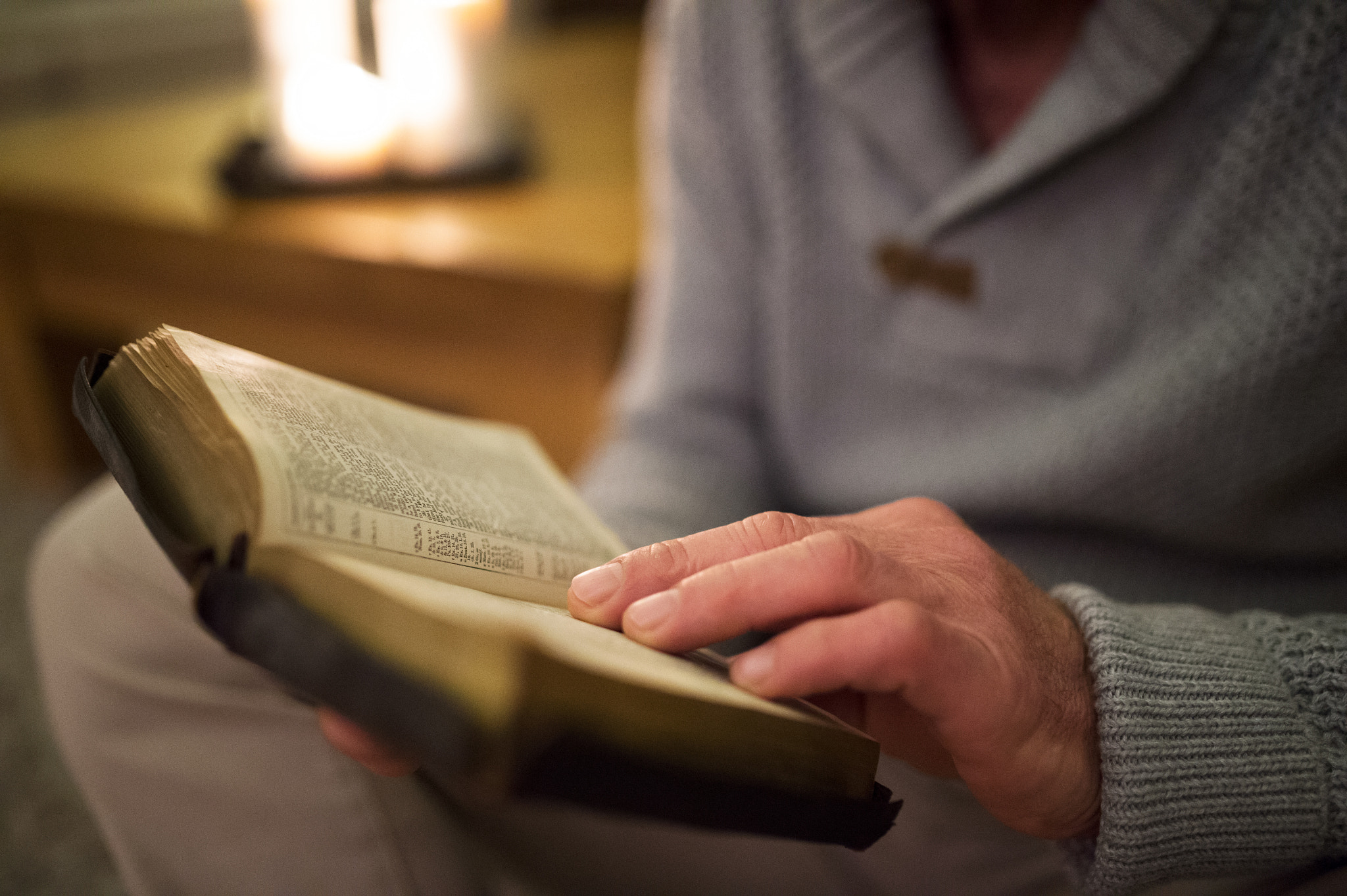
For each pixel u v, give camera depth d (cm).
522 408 84
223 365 37
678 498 55
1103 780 37
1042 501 51
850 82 53
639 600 35
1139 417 49
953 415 55
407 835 44
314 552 31
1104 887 38
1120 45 47
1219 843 38
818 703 39
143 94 162
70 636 45
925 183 53
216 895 46
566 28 215
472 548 36
